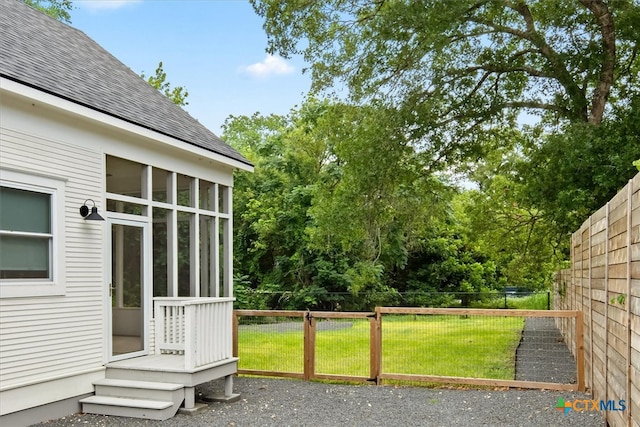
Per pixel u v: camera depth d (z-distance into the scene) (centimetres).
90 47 1077
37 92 645
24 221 655
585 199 1256
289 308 2452
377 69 1445
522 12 1459
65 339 698
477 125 1616
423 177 1641
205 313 762
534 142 1727
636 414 441
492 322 1588
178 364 755
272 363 1042
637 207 427
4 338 618
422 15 1258
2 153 623
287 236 2564
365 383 902
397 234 2447
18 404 632
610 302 561
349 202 1504
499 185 1862
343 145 1511
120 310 796
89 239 742
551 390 827
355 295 2367
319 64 1507
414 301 2600
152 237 855
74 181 720
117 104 817
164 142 849
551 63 1452
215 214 1016
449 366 1007
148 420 682
